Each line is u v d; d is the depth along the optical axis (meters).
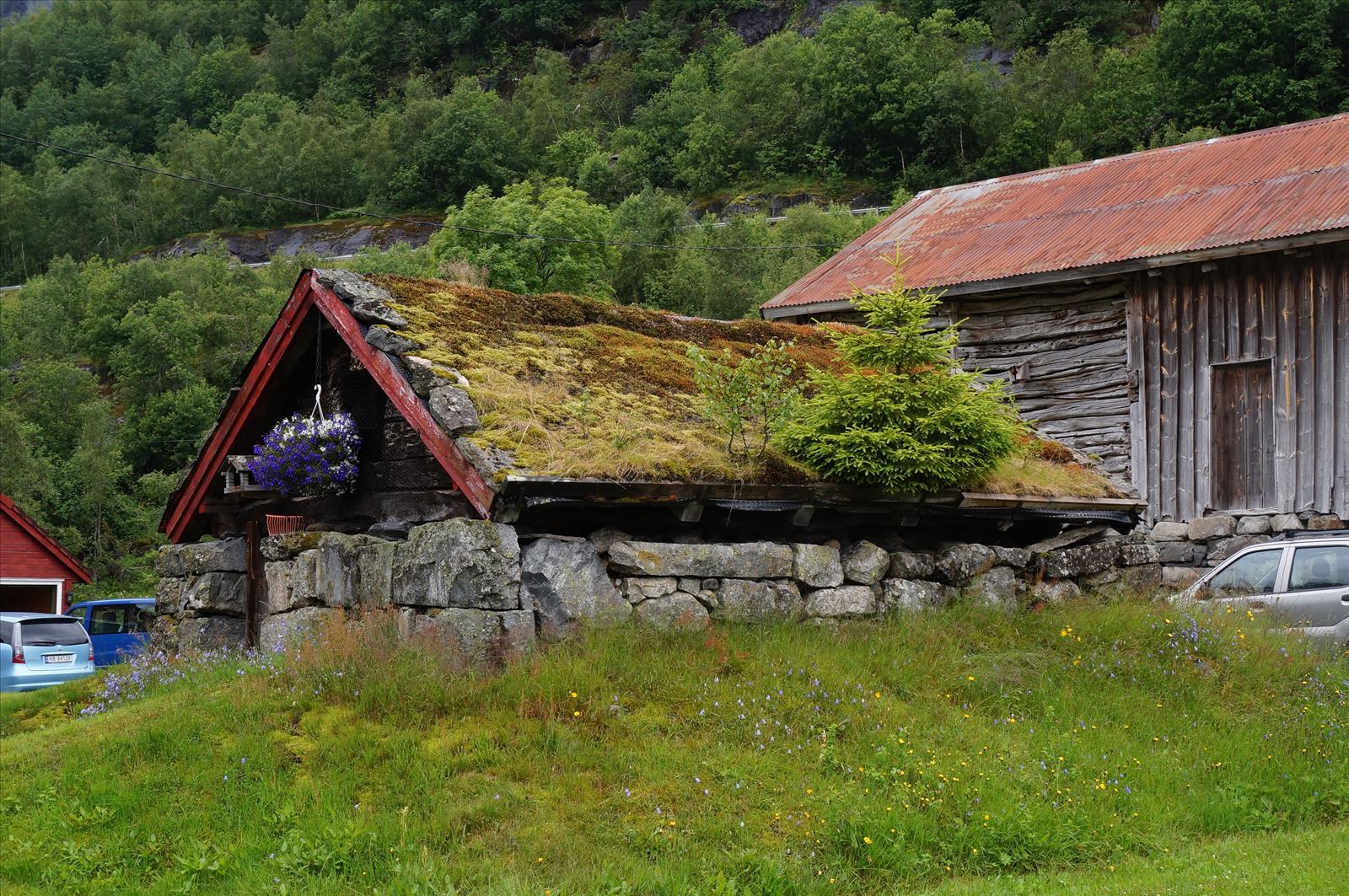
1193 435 18.02
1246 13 75.88
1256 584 13.16
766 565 10.38
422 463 11.19
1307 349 17.05
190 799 7.58
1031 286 18.83
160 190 121.69
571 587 9.38
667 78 135.62
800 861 6.91
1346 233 15.90
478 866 6.67
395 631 9.30
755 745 8.16
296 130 122.75
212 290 59.31
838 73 100.06
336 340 12.12
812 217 65.62
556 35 153.88
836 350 14.24
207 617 12.68
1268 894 6.58
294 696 8.68
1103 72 88.00
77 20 187.38
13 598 26.42
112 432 44.59
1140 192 20.08
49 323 64.00
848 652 9.79
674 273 50.19
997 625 10.96
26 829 7.46
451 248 46.00
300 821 7.14
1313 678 10.66
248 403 12.57
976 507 11.67
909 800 7.72
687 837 7.09
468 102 122.50
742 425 10.76
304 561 10.84
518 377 10.66
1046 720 9.31
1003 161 88.94
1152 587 13.02
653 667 8.95
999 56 108.50
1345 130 19.23
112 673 12.07
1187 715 9.77
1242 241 16.70
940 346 11.11
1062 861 7.41
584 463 9.48
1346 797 8.69
